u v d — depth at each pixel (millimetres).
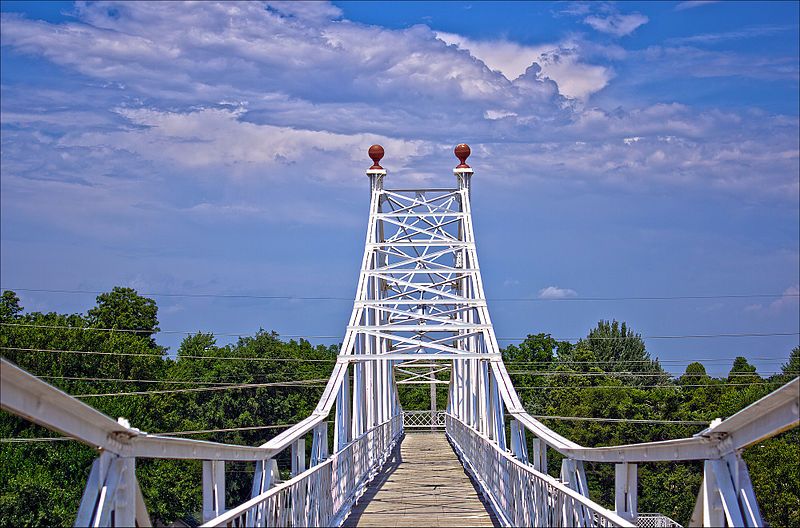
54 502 37219
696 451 10945
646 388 67312
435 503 22766
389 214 34938
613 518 10922
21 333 43625
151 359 47500
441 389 80375
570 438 55719
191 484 43062
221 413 55312
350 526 19250
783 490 42156
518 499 17359
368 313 32469
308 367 64688
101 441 9750
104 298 53781
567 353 81500
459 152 35875
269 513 13672
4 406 8336
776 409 9289
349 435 28641
